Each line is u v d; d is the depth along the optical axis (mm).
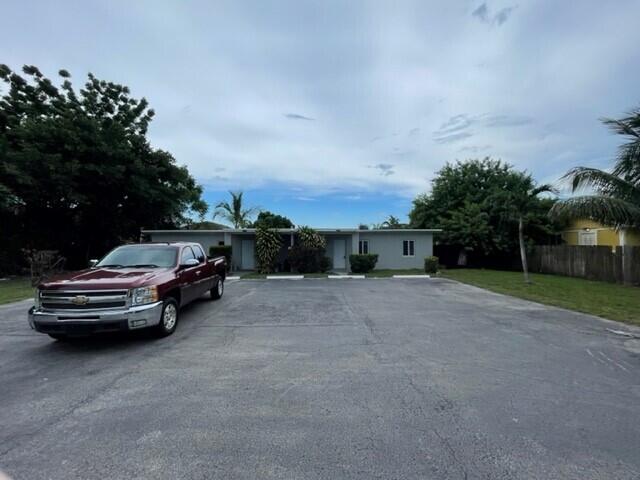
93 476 2479
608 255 15219
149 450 2789
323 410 3441
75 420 3289
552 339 5992
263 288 13180
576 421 3229
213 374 4426
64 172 18000
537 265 20859
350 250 22906
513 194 14648
